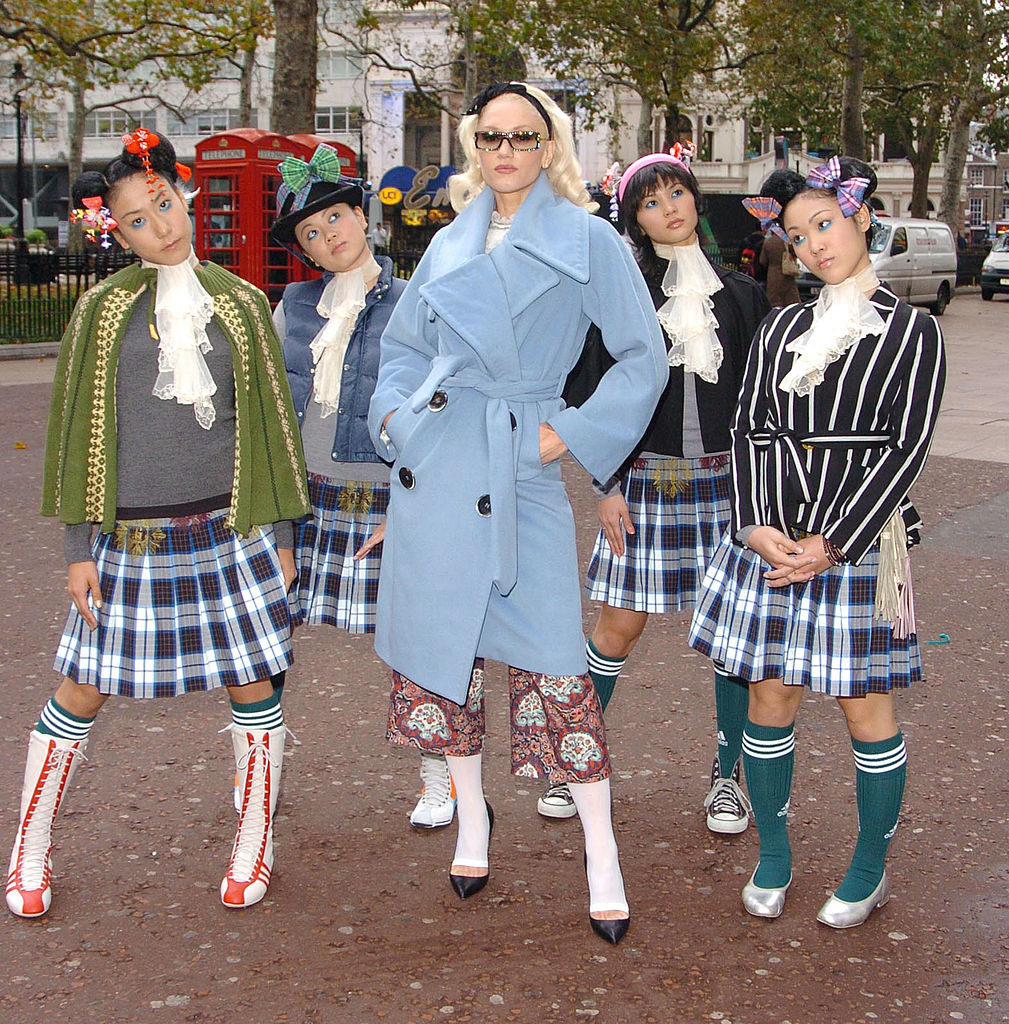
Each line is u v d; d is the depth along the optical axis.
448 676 2.90
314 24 15.91
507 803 3.70
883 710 2.95
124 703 4.42
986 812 3.64
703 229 3.63
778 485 2.90
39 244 39.03
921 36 27.94
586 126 27.41
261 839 3.09
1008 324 22.88
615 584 3.56
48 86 29.16
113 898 3.07
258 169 14.18
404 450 2.93
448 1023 2.56
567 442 2.87
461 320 2.84
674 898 3.12
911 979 2.76
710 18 27.34
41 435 10.23
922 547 6.89
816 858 3.36
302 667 4.87
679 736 4.23
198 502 2.95
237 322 2.97
